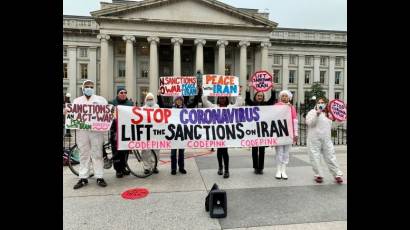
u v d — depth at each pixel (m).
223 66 45.81
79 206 4.47
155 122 6.14
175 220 3.92
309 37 55.97
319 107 5.75
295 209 4.30
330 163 5.83
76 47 48.72
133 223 3.83
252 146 6.29
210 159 8.50
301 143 12.95
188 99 8.91
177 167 7.29
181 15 44.94
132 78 44.09
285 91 6.61
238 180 6.01
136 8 43.88
